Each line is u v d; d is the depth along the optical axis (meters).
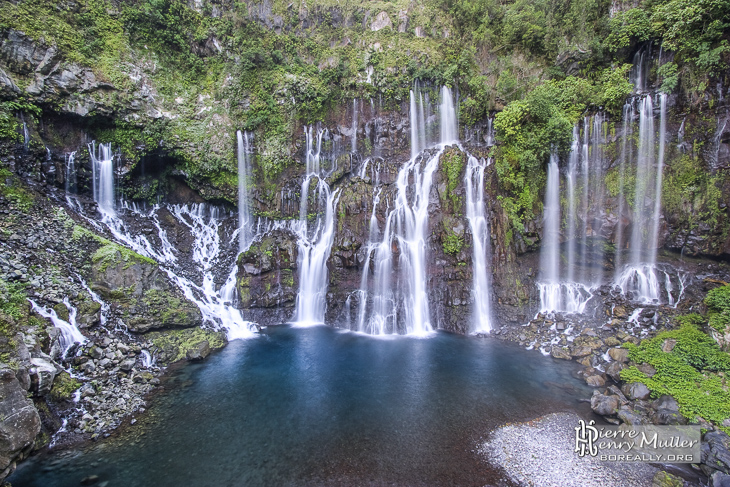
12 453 7.75
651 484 8.33
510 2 25.31
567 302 18.38
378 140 23.38
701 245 16.98
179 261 19.14
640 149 18.30
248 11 23.58
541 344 16.25
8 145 15.72
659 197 17.81
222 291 18.77
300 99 22.44
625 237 18.45
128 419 10.57
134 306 14.55
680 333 13.84
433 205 19.34
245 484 8.27
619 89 18.75
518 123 19.28
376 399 12.04
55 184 17.50
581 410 11.35
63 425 9.75
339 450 9.48
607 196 18.75
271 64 22.69
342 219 20.31
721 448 8.88
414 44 24.48
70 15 17.67
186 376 13.42
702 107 17.00
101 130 18.62
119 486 8.13
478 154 20.42
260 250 20.08
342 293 19.42
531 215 18.89
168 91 20.38
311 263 20.38
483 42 24.50
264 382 13.09
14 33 15.81
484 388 12.76
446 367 14.42
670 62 18.33
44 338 10.74
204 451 9.37
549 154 18.95
